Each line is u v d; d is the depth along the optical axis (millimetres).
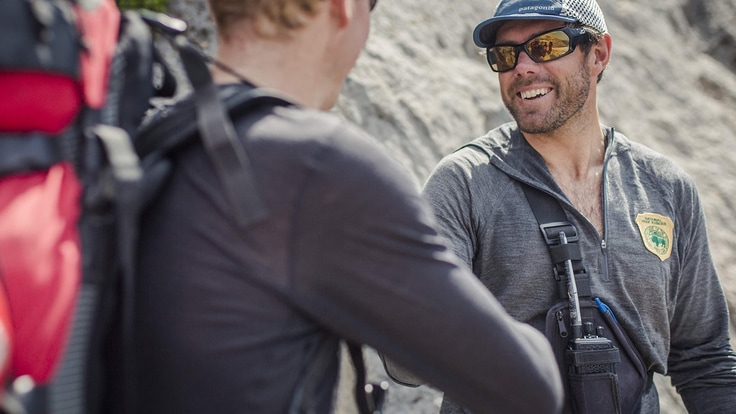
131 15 1133
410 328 1064
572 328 1998
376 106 4199
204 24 4055
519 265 2057
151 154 1082
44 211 920
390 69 4422
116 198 957
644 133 5305
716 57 6371
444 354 1075
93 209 973
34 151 925
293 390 1056
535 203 2102
